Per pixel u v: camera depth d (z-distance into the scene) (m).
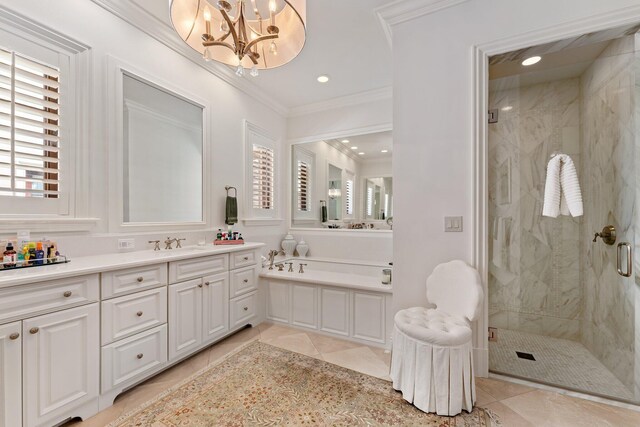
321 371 2.00
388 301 2.39
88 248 1.88
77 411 1.46
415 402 1.60
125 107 2.14
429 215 2.06
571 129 2.24
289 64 2.89
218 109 2.96
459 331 1.59
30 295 1.29
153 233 2.31
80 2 1.85
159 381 1.86
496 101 2.22
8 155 1.55
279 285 2.92
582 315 2.29
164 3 2.09
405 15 2.10
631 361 1.74
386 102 3.45
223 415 1.53
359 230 3.59
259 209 3.56
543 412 1.56
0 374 1.20
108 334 1.59
